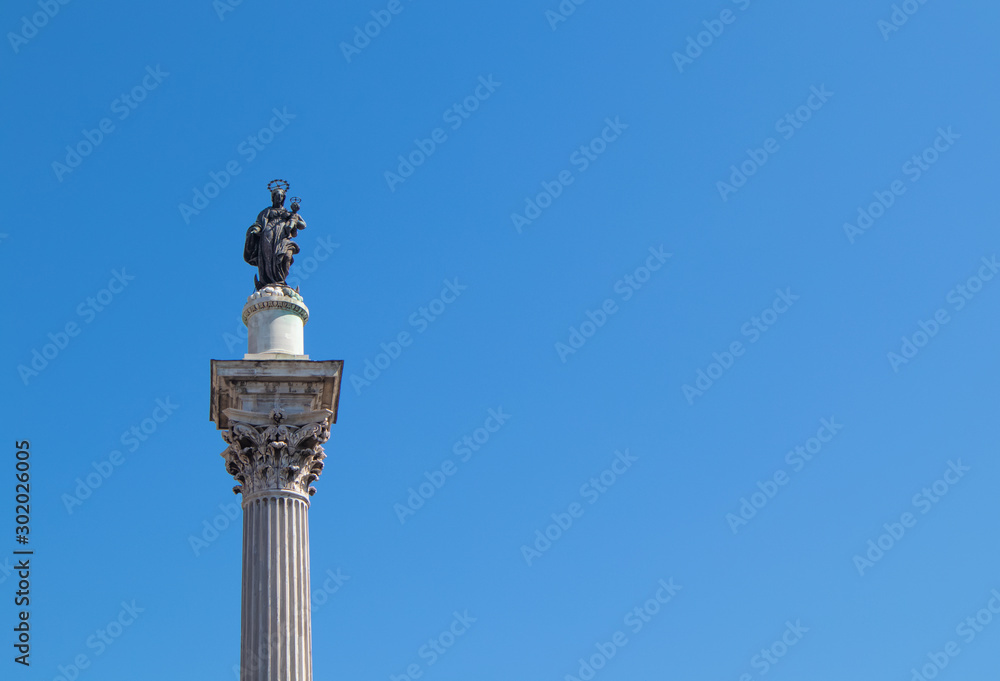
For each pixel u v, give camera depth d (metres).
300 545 42.88
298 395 44.62
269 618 41.22
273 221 48.22
